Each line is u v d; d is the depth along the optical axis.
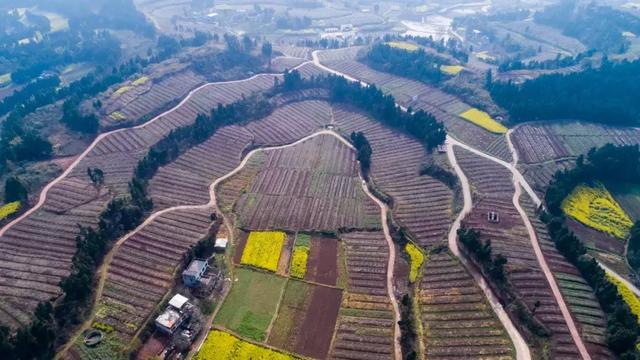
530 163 117.81
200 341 70.06
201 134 126.56
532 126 133.88
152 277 79.88
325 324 74.12
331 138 134.25
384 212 102.06
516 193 105.62
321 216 99.81
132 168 111.06
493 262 80.12
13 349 61.81
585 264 81.06
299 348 69.94
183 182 109.69
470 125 134.62
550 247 88.12
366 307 77.25
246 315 74.88
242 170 117.31
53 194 99.12
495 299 77.06
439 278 81.88
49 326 64.94
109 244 85.00
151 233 90.12
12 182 94.38
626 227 98.81
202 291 77.69
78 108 128.50
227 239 90.94
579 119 138.38
